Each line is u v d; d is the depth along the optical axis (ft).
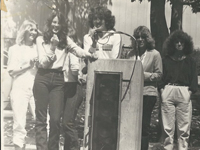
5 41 16.67
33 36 16.89
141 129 15.64
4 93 16.60
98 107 13.87
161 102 17.99
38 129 15.75
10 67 16.65
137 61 14.35
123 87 14.40
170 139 17.74
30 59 16.87
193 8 23.00
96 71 13.89
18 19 17.08
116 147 13.78
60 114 15.93
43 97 15.74
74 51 16.05
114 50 16.56
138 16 23.29
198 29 22.98
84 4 21.27
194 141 21.13
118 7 23.24
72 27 20.40
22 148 16.72
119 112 13.76
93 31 17.12
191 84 17.87
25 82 16.88
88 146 14.38
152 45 17.51
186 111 17.66
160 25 22.94
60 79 15.93
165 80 17.95
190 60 17.99
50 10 18.31
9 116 16.74
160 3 23.03
